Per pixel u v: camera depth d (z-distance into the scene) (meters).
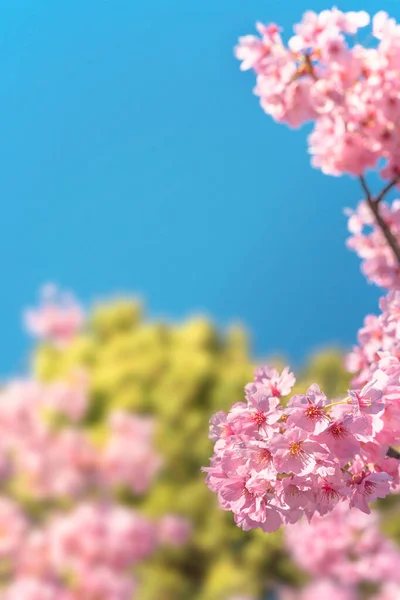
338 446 1.87
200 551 6.55
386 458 1.98
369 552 5.44
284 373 2.09
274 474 1.87
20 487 6.28
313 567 5.51
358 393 1.90
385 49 2.78
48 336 7.96
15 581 5.74
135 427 6.50
